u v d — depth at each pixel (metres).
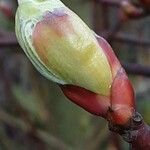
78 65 0.10
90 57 0.10
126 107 0.10
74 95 0.10
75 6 0.26
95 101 0.10
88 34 0.10
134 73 0.20
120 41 0.22
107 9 0.23
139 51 0.26
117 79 0.10
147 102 0.26
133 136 0.10
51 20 0.10
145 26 0.26
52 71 0.10
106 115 0.10
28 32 0.10
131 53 0.26
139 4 0.17
